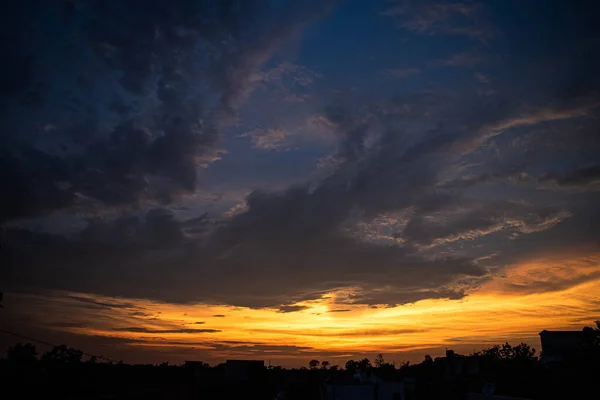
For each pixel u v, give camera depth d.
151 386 29.31
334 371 90.94
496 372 41.41
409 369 67.81
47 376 24.34
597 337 33.19
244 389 47.59
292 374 91.62
